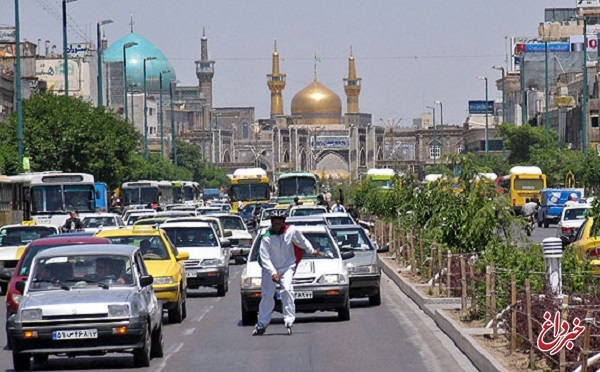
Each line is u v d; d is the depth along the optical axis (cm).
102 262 2472
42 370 2398
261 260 2966
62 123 9400
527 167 11481
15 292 2830
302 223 4150
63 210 6931
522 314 2241
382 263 5641
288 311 2970
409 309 3631
